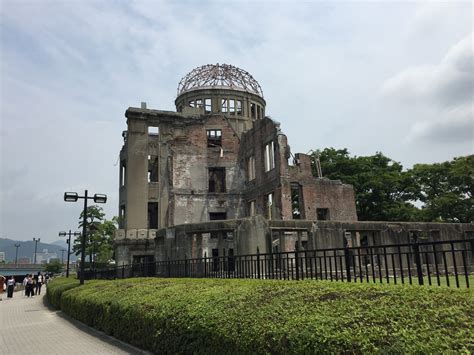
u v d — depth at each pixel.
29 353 9.95
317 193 34.94
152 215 40.03
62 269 96.31
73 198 21.19
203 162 37.97
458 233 26.48
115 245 35.47
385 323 4.51
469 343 3.71
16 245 107.38
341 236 23.16
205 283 10.37
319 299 5.96
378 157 47.34
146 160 38.66
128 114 38.91
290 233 29.84
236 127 43.47
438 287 5.65
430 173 44.47
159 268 19.91
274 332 5.20
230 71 46.19
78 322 14.67
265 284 8.29
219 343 6.21
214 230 21.73
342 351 4.27
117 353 9.24
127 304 10.15
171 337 7.63
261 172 34.03
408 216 41.62
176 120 40.22
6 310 21.94
